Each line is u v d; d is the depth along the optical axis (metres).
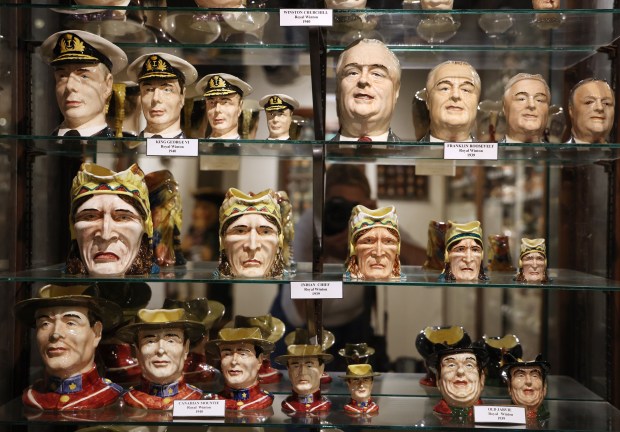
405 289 2.61
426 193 2.58
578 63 2.46
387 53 2.04
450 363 1.97
